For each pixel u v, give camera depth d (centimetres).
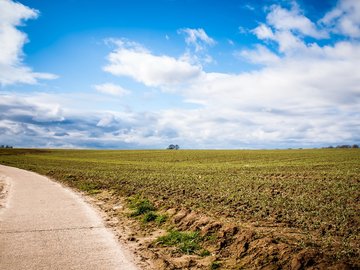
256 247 773
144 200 1566
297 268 641
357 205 1431
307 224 1095
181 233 953
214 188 2122
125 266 715
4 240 895
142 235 1002
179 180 2689
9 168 4641
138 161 6600
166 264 730
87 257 769
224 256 788
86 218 1225
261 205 1468
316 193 1797
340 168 3647
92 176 3159
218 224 982
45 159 7794
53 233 982
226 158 6944
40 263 719
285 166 4231
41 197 1755
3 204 1494
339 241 884
